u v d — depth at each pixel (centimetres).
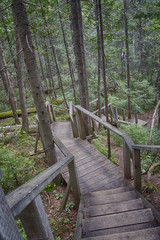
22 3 302
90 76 1370
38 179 133
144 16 627
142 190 308
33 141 642
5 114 1097
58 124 795
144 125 1077
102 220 219
